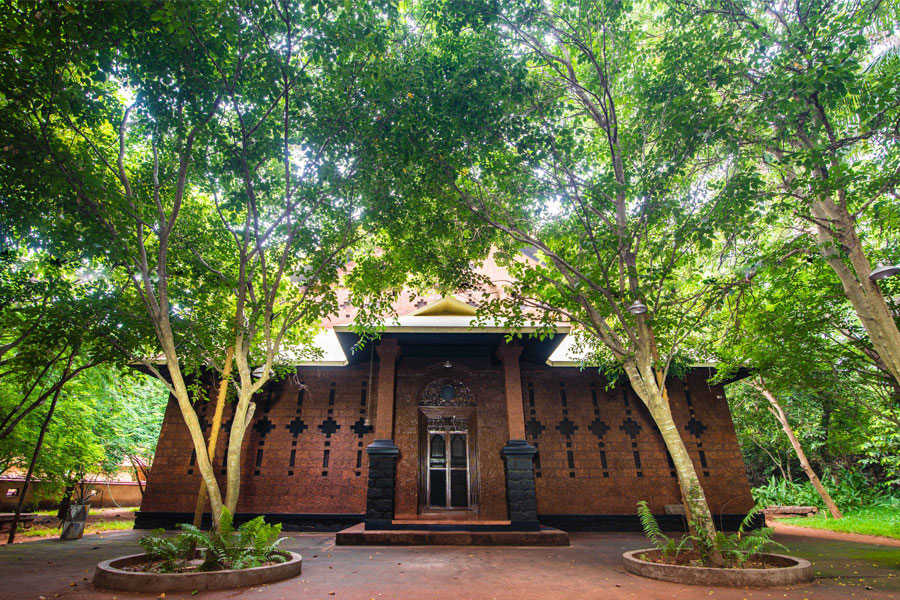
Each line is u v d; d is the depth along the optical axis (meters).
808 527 17.45
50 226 8.65
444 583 7.02
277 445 15.30
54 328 9.52
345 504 14.62
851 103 9.72
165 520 14.39
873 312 9.91
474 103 8.92
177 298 10.56
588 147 11.40
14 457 16.61
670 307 10.61
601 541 12.26
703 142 8.78
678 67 8.94
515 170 9.73
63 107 7.25
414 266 11.22
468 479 14.56
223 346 11.55
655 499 14.98
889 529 14.14
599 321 9.55
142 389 24.11
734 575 6.80
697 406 16.30
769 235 12.58
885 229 11.53
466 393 15.51
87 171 8.02
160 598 6.03
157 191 8.82
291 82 8.27
